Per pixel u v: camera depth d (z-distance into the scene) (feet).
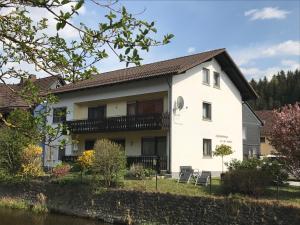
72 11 13.12
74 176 74.84
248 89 107.96
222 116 102.32
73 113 109.29
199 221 53.88
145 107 95.55
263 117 193.16
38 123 15.79
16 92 16.38
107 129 96.58
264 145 180.55
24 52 15.26
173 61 104.22
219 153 92.22
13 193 81.71
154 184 67.72
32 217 67.15
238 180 57.47
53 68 15.23
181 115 89.92
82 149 108.27
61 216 69.05
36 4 13.08
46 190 75.82
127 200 62.59
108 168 67.92
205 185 67.92
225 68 103.65
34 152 80.64
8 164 81.35
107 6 13.56
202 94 96.22
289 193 58.34
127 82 94.17
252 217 49.37
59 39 15.34
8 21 15.42
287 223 46.57
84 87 103.50
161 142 91.35
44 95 17.02
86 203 68.23
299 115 52.85
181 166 87.97
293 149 52.49
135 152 96.58
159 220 58.08
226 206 51.72
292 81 318.65
